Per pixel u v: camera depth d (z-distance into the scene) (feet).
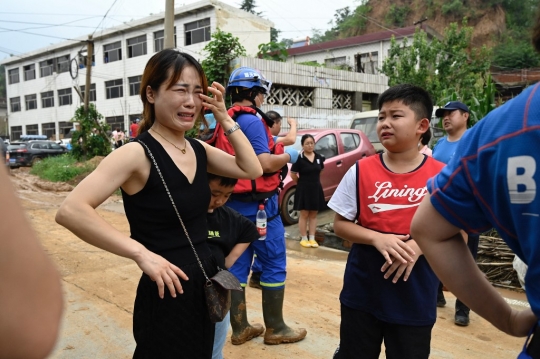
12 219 2.05
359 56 72.23
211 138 9.69
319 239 22.04
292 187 24.71
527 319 3.64
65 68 112.16
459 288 3.69
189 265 5.90
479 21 133.39
